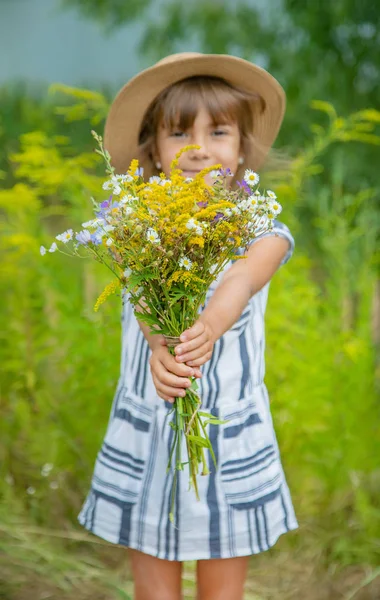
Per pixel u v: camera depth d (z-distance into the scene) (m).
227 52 4.48
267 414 1.89
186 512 1.79
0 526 2.38
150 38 4.58
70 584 2.31
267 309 2.59
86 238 1.50
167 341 1.60
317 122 4.24
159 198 1.45
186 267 1.46
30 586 2.30
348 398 2.59
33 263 2.67
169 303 1.54
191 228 1.41
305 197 2.91
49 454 2.55
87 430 2.57
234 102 2.01
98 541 2.48
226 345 1.84
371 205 3.53
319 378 2.54
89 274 2.71
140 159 2.16
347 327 2.79
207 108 1.98
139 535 1.82
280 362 2.57
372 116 2.69
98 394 2.53
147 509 1.81
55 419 2.60
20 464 2.68
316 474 2.59
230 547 1.79
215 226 1.51
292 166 2.62
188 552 1.79
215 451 1.80
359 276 2.77
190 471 1.65
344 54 4.34
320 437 2.58
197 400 1.63
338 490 2.57
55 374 2.76
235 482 1.80
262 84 2.09
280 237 1.89
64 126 4.28
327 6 4.13
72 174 2.55
